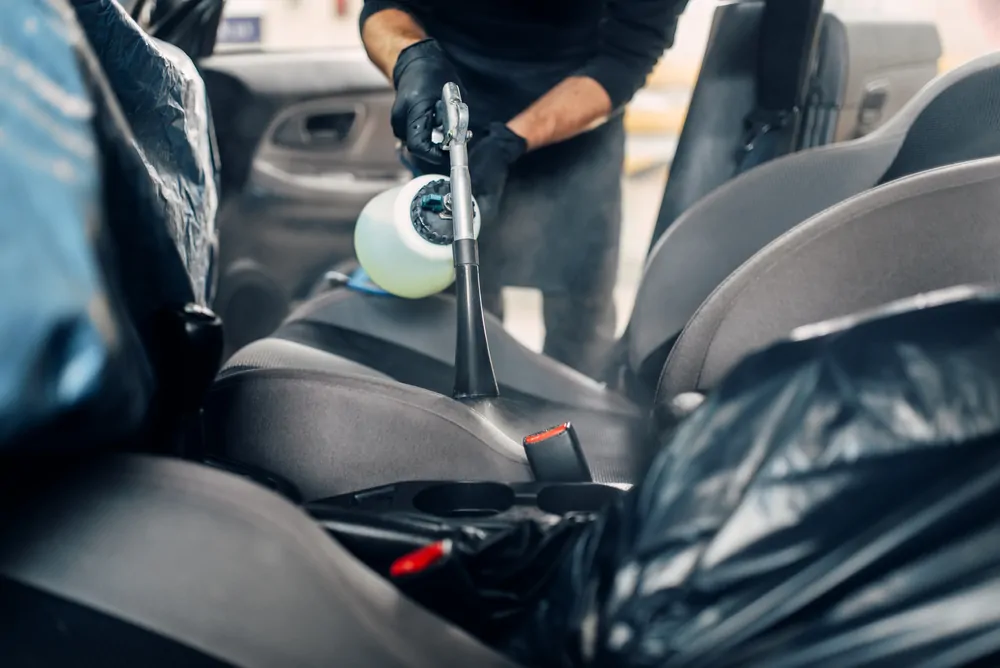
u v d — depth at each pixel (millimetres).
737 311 715
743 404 416
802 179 1024
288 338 1114
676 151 1569
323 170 2324
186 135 738
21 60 461
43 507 458
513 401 1062
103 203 471
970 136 932
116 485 461
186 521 448
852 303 687
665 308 1045
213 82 2146
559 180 1729
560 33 1564
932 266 667
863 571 385
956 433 385
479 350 938
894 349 400
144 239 561
